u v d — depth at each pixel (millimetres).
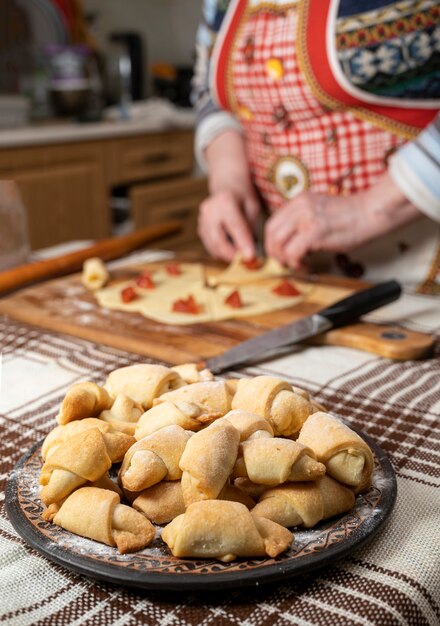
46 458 606
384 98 1265
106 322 1086
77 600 524
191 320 1085
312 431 581
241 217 1423
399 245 1376
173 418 595
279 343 944
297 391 643
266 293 1229
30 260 1408
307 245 1275
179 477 563
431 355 957
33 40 2990
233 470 559
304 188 1436
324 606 510
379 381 879
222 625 500
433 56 1222
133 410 650
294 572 509
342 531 546
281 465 542
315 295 1216
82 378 904
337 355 965
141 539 534
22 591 534
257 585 523
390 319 1113
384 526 584
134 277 1344
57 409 812
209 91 1572
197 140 1618
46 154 2494
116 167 2791
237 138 1557
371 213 1251
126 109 2986
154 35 3785
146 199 2959
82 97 2887
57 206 2586
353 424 770
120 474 570
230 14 1375
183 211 3154
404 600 515
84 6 3340
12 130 2422
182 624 501
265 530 525
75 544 541
